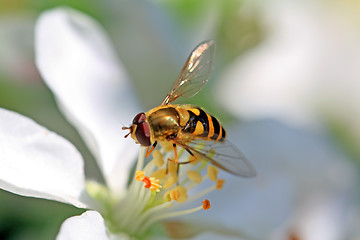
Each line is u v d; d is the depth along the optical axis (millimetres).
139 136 136
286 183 160
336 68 194
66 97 147
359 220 165
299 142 165
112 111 151
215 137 138
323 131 176
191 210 144
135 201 143
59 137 138
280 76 190
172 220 148
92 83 150
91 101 149
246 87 185
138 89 167
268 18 171
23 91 161
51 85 143
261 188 158
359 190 168
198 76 143
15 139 136
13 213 152
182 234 148
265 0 171
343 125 189
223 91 169
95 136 148
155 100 167
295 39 193
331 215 162
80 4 163
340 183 165
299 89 190
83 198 141
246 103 178
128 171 148
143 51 167
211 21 165
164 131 136
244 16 165
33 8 164
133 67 167
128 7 164
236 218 154
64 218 152
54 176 138
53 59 147
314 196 162
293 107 187
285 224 156
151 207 143
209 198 153
